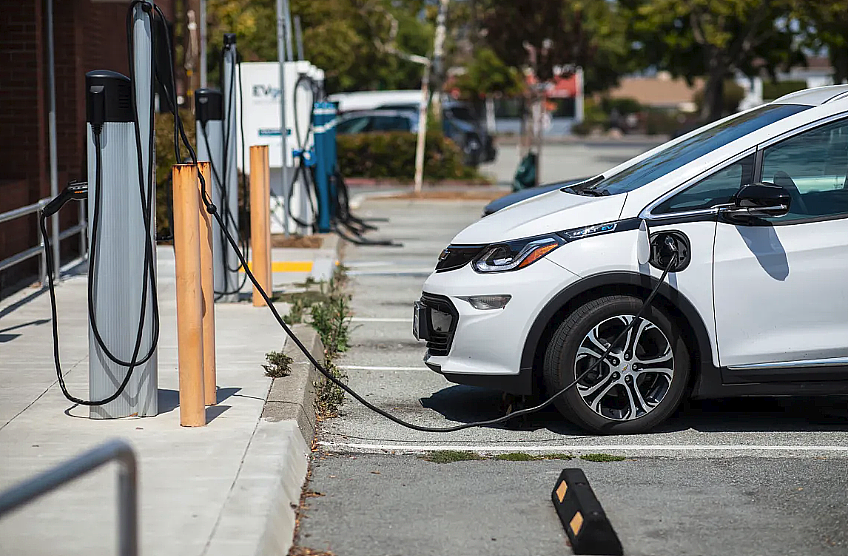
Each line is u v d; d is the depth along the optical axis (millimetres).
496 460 6109
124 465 2682
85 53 13773
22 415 6297
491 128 67125
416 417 7066
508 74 48594
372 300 11672
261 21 32156
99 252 6070
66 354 8016
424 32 52219
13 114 12055
